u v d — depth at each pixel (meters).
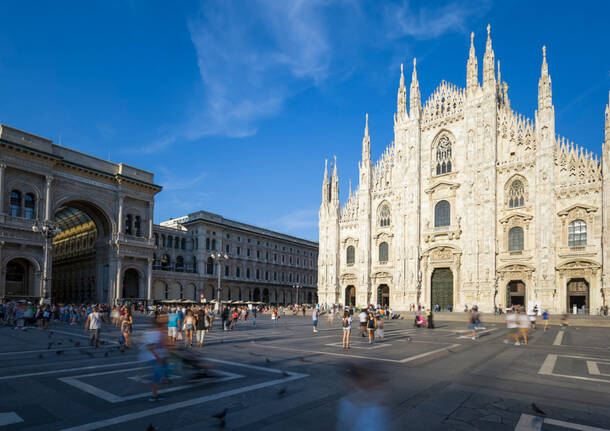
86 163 69.56
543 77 57.53
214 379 14.09
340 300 77.81
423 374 15.46
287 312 74.75
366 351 21.81
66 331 33.72
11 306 42.78
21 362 17.58
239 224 108.44
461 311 61.72
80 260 83.19
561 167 55.62
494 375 15.41
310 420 9.78
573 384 13.94
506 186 60.00
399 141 72.94
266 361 17.88
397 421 9.82
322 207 82.31
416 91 71.62
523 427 9.52
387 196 73.81
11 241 57.41
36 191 61.47
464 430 9.27
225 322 37.66
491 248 59.41
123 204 74.06
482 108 63.28
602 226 51.28
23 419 9.77
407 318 59.62
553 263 53.97
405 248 69.38
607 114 51.94
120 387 12.91
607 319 44.53
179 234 97.06
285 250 122.12
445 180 66.00
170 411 10.40
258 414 10.19
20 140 59.78
